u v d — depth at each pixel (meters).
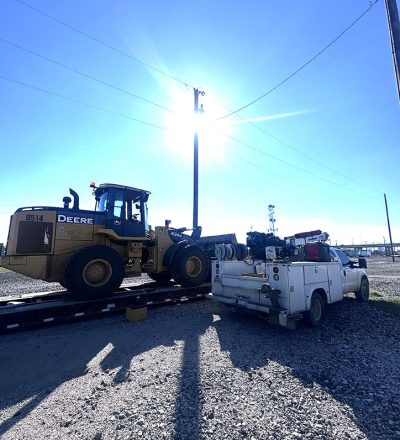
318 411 2.75
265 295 5.24
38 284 12.81
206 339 4.88
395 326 5.71
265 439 2.35
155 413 2.70
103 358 4.09
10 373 3.64
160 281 9.42
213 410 2.75
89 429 2.48
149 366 3.77
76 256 6.20
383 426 2.54
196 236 10.11
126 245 7.50
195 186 14.75
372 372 3.63
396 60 6.01
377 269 21.48
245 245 8.15
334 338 4.96
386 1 6.30
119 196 7.54
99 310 6.29
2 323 5.13
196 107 15.55
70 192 7.11
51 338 5.02
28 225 6.15
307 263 5.55
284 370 3.66
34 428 2.51
